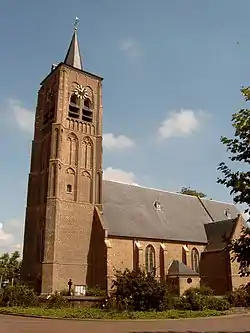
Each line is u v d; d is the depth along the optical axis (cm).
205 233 5950
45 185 5019
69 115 5247
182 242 5481
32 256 4966
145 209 5562
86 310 3198
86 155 5219
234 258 1452
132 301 3241
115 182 5606
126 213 5250
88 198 5025
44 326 2372
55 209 4631
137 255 4884
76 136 5191
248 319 2912
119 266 4709
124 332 2081
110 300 3328
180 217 5906
